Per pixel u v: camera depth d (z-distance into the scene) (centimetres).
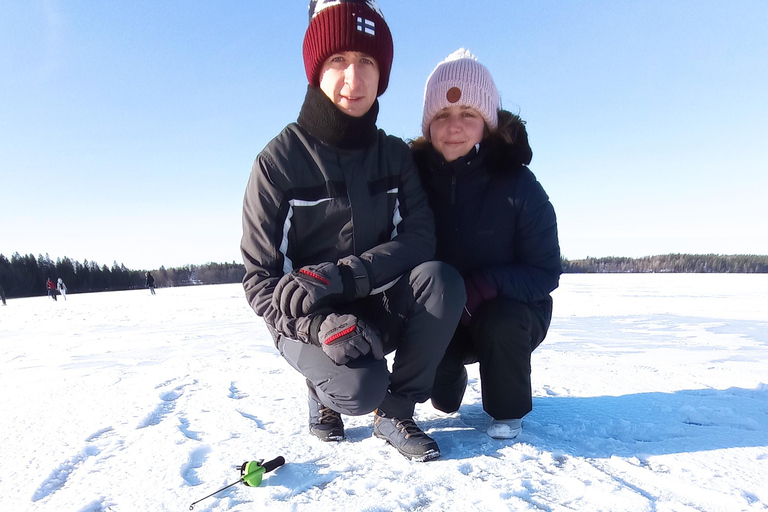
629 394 205
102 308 1223
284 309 132
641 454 135
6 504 113
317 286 129
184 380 256
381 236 159
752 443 144
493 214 173
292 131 156
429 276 138
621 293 1227
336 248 154
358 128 153
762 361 293
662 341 396
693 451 138
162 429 166
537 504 107
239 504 110
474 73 173
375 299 161
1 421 185
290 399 206
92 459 140
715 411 172
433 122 184
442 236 182
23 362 379
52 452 147
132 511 108
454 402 176
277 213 146
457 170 178
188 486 120
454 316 139
